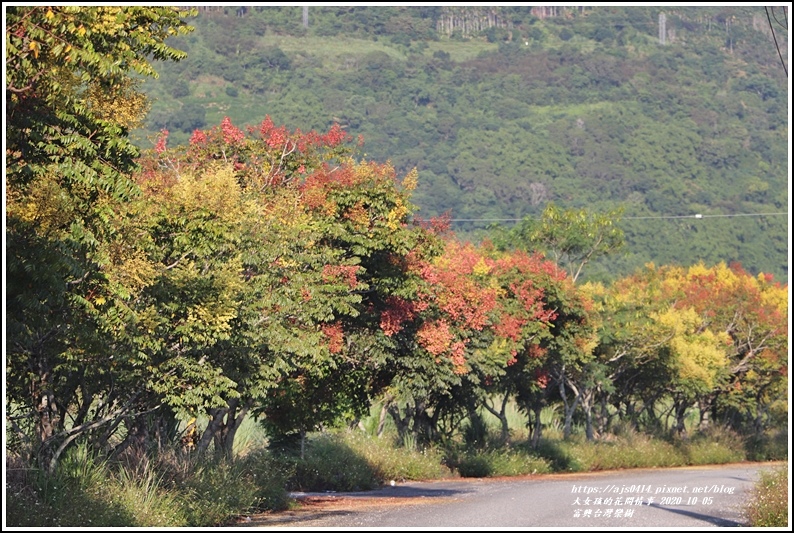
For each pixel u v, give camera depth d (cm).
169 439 3769
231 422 4050
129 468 3098
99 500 2688
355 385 4875
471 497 4050
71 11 2178
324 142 4575
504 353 5862
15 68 2181
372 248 4325
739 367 8944
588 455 7225
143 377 2936
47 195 2328
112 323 2528
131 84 2744
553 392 8250
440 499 3928
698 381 8200
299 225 3941
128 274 2658
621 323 7494
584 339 6756
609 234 8256
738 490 4516
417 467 5638
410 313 4556
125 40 2336
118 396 3095
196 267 3181
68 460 2875
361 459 5138
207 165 4366
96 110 2620
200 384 2970
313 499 3938
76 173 2311
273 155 4500
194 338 2845
